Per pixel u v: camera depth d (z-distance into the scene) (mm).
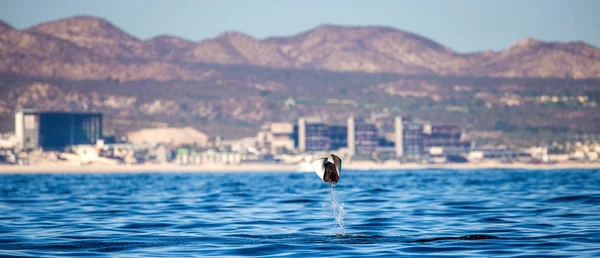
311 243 87875
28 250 84312
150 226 111375
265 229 105000
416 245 85250
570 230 99438
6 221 120875
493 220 114688
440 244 85875
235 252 81938
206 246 86688
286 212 134625
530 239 89875
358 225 109375
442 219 117438
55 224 115312
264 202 166375
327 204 154875
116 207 154375
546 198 166375
